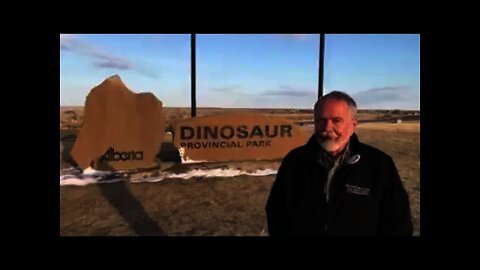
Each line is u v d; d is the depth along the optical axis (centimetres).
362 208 213
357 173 216
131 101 957
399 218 212
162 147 1395
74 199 716
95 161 928
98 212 646
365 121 3409
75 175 896
